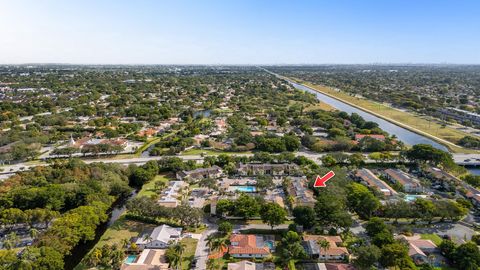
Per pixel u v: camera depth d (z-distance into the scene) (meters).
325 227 153.50
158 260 128.88
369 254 121.25
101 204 164.50
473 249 126.25
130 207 164.00
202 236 148.88
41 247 123.94
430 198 185.50
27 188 176.12
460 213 158.88
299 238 141.00
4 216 147.88
